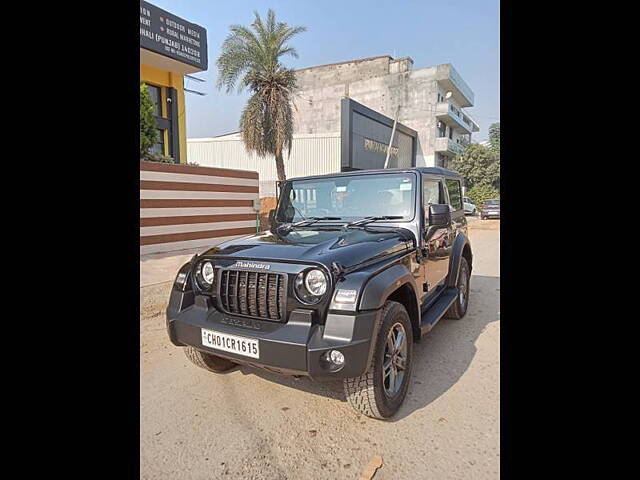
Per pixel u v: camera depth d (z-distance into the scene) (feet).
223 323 8.59
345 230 11.09
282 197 13.56
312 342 7.47
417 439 7.95
